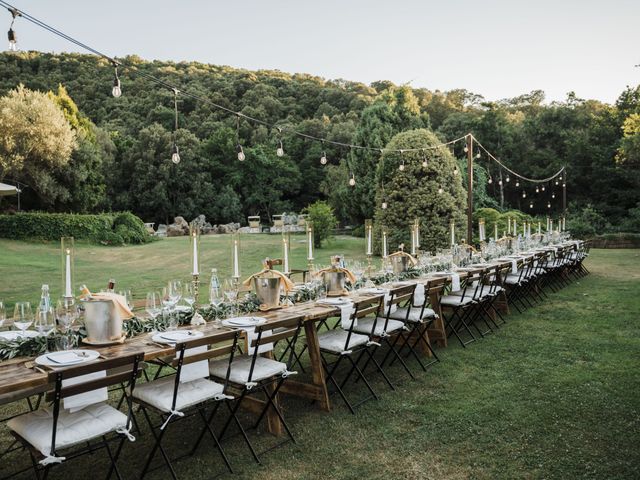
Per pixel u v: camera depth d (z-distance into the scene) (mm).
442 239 14969
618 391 4031
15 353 2553
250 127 38094
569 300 8250
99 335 2762
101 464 2996
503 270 6852
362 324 4586
